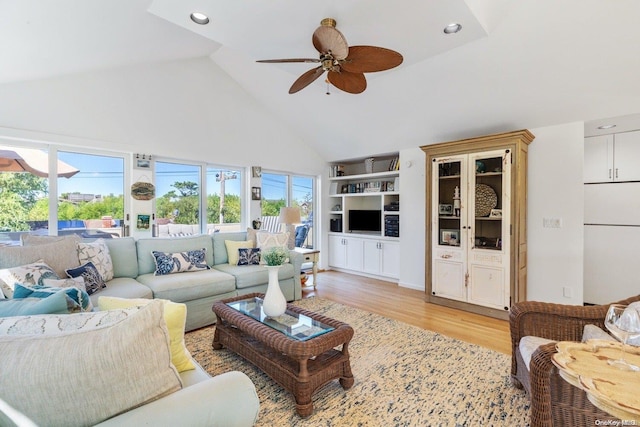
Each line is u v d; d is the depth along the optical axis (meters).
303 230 5.73
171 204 4.11
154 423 0.81
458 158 3.60
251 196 4.86
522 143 3.28
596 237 3.75
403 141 4.53
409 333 2.92
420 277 4.51
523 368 1.77
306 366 1.77
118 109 3.52
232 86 4.57
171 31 2.82
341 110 4.34
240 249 3.89
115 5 1.99
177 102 4.01
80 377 0.77
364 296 4.19
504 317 3.29
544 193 3.37
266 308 2.20
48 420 0.75
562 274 3.28
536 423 1.25
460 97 3.35
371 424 1.69
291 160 5.40
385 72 3.26
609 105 2.87
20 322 0.92
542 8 2.28
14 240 3.02
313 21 2.14
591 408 1.16
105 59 3.04
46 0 1.69
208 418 0.89
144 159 3.74
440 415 1.76
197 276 3.19
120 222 3.66
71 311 1.20
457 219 3.67
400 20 2.13
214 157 4.40
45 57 2.50
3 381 0.74
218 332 2.55
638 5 2.07
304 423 1.71
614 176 3.63
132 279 3.06
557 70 2.70
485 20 2.25
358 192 5.67
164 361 0.92
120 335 0.84
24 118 2.94
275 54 2.66
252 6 1.97
